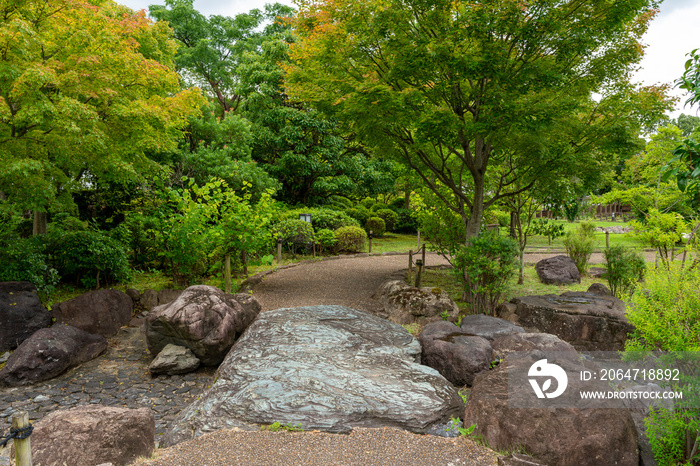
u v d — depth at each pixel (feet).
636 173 45.73
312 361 17.70
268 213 34.24
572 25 23.93
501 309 27.40
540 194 31.91
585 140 28.96
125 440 12.34
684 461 11.00
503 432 12.10
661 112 27.32
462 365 18.78
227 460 11.69
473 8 22.25
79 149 26.68
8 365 19.95
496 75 24.08
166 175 40.55
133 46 27.78
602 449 11.16
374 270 44.60
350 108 25.46
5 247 29.91
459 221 33.78
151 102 31.40
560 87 26.50
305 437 12.94
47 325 24.61
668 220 30.22
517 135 26.99
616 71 27.71
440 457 11.87
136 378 21.16
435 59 23.52
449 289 35.40
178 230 31.55
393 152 34.04
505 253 25.96
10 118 23.34
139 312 30.04
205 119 67.62
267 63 66.59
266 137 66.18
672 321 11.81
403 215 85.05
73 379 20.84
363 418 13.92
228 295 25.23
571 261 38.99
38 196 28.60
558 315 24.29
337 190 72.23
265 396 14.85
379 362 18.21
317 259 50.85
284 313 24.14
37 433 11.99
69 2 23.47
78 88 24.03
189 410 15.48
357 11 25.25
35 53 24.43
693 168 13.44
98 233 35.50
